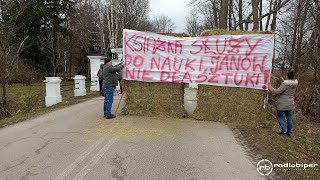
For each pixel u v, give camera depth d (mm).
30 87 25781
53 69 39438
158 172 5207
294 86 8078
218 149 6512
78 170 5273
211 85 9125
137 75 9578
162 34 9414
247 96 8922
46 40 39344
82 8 46125
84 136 7406
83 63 44562
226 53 9008
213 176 5094
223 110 9117
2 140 7191
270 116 10656
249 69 8859
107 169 5316
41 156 6004
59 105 12812
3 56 14969
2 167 5465
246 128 8469
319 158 6605
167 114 9555
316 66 15641
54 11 38844
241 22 21375
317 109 15141
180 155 6074
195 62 9242
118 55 20609
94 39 45156
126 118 9367
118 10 40188
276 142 7320
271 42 8695
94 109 11461
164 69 9422
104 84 9344
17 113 14078
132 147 6531
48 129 8227
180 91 9453
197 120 9203
